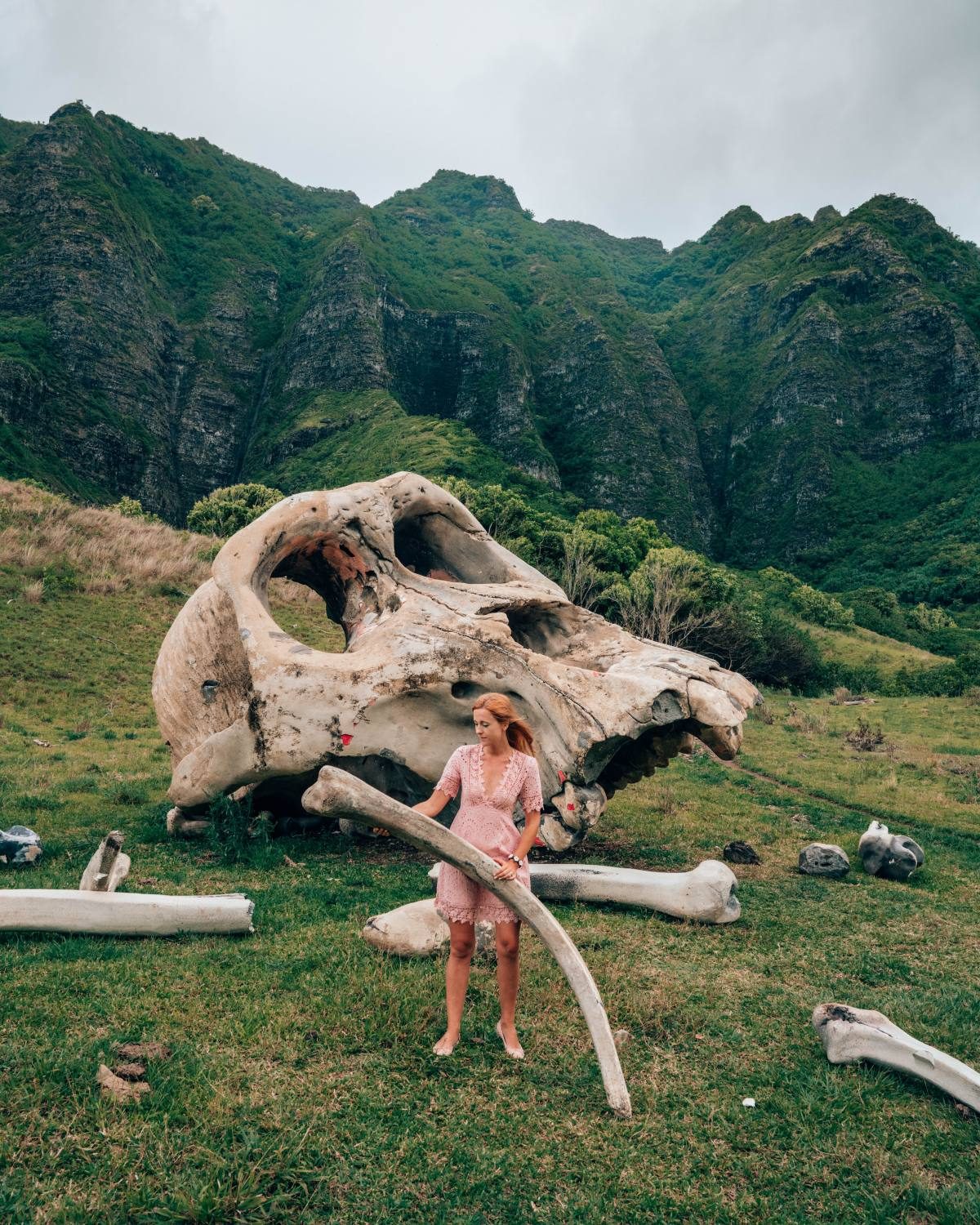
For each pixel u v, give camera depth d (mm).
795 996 4695
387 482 8750
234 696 7656
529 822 3705
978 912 6766
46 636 18906
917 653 57750
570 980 3494
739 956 5305
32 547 23297
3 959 4402
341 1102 3277
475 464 89000
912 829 10609
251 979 4332
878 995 4785
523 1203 2787
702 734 7117
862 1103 3537
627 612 38656
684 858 8133
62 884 5844
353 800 3363
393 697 6977
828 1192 2973
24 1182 2682
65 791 9461
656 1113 3369
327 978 4398
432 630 7227
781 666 41750
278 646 7266
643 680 6824
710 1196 2887
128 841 7496
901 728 23344
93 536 26422
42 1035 3602
